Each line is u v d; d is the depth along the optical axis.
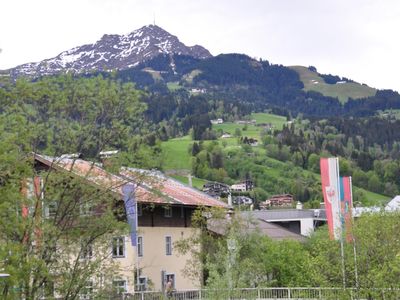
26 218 29.86
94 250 34.69
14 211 29.70
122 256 53.06
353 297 36.78
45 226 31.22
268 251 59.03
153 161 36.09
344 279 37.25
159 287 57.28
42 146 33.97
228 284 41.19
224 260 46.91
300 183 196.50
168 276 58.78
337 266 37.69
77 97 34.56
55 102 33.53
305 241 73.88
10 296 27.02
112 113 35.25
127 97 35.31
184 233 61.66
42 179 33.66
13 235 30.05
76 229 34.03
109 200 34.94
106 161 35.34
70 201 34.03
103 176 35.06
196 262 55.41
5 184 28.47
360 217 38.84
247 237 58.34
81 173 34.38
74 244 33.88
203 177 196.00
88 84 34.56
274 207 167.00
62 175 33.81
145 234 56.50
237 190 182.25
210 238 57.84
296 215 111.69
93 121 35.03
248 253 57.50
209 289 41.09
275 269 58.91
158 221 58.38
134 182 36.06
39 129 33.34
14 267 27.05
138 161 35.53
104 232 34.16
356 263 37.09
